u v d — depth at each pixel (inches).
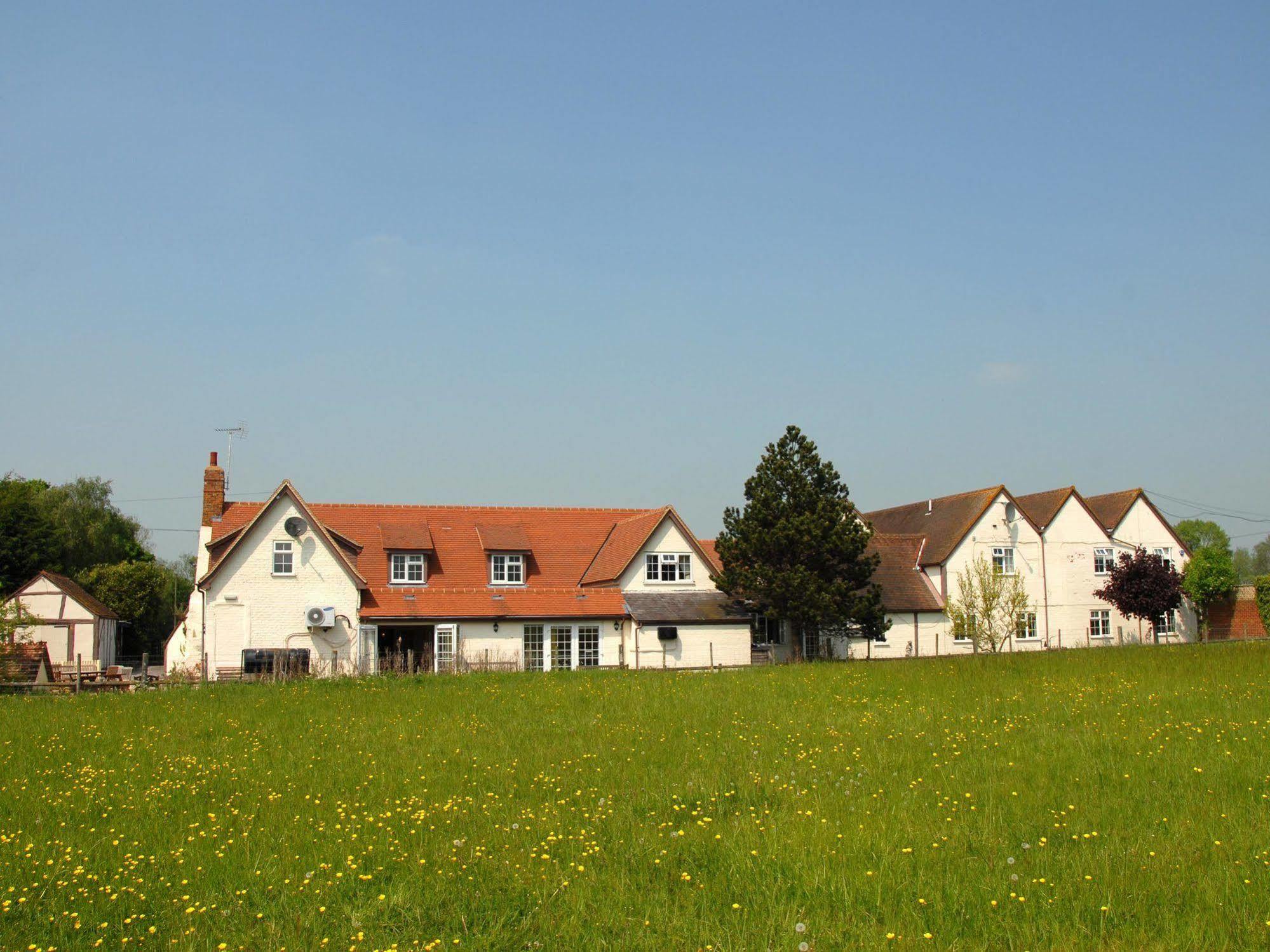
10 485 3420.3
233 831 592.7
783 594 2092.8
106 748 935.0
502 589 2222.0
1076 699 1067.3
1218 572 2728.8
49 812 653.9
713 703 1151.0
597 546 2433.6
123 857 541.3
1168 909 428.1
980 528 2620.6
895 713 1024.9
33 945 410.9
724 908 444.5
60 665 2359.7
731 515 2213.3
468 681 1544.0
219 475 2300.7
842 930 414.6
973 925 418.6
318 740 952.3
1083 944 395.5
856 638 2289.6
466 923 431.2
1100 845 523.8
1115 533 2770.7
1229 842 517.3
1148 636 2748.5
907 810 600.4
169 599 3764.8
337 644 2028.8
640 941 409.7
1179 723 882.1
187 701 1332.4
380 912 445.1
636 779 721.0
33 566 3277.6
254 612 2000.5
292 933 423.2
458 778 737.0
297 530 2030.0
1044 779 674.2
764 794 663.1
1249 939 396.5
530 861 510.6
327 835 574.9
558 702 1208.8
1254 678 1200.8
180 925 435.5
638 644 2139.5
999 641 2400.3
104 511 3799.2
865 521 2214.6
